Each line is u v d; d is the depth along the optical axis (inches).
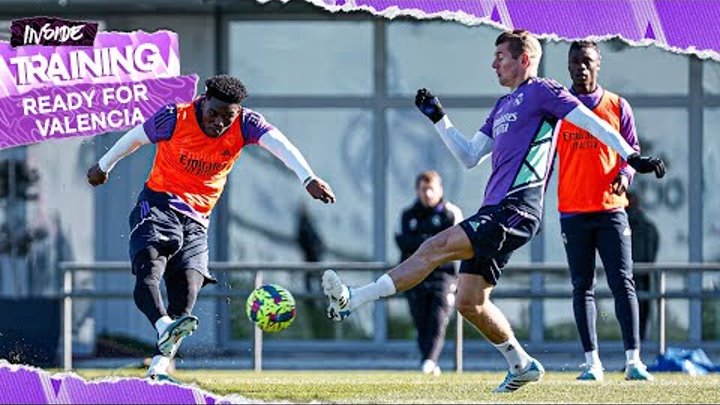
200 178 1289.4
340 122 2405.3
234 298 2127.2
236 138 1275.8
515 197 1169.4
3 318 2274.9
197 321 1214.9
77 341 2337.6
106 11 2278.5
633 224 2396.7
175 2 2222.0
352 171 2413.9
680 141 2397.9
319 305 2401.6
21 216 2369.6
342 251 2413.9
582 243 1489.9
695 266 1978.3
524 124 1173.7
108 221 2362.2
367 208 2413.9
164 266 1278.3
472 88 2400.3
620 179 1451.8
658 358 1945.1
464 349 2364.7
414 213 1937.7
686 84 2394.2
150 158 2349.9
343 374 1867.6
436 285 1920.5
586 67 1451.8
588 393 1282.0
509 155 1176.8
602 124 1157.7
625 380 1488.7
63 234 2369.6
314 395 1270.9
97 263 2220.7
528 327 2413.9
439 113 1237.7
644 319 2391.7
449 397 1242.6
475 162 1227.9
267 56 2393.0
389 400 1207.6
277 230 2410.2
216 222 2405.3
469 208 2405.3
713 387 1355.8
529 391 1302.9
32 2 2182.6
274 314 1194.6
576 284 1504.7
